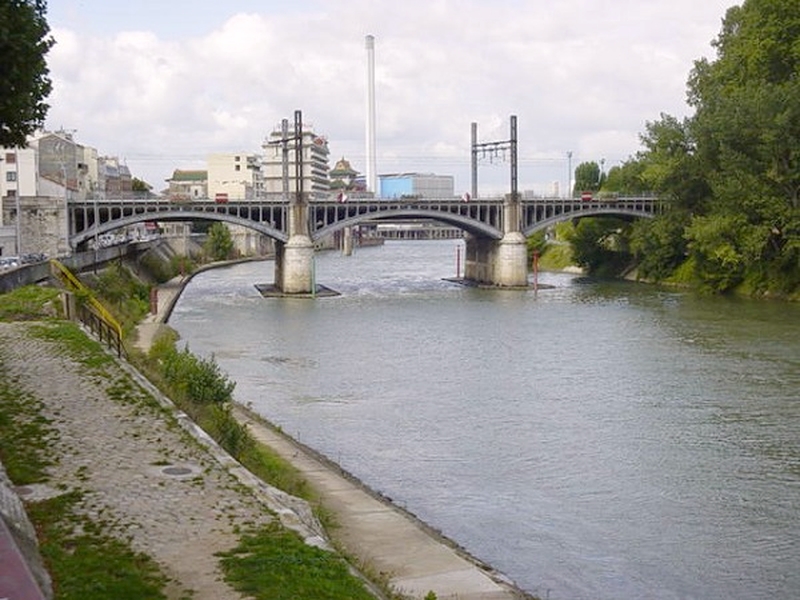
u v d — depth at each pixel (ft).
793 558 76.59
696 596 69.00
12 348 106.42
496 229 363.56
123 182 622.54
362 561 62.34
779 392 140.87
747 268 293.64
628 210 369.91
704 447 110.11
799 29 292.61
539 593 68.03
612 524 84.07
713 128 285.84
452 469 100.99
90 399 81.46
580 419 125.08
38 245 292.61
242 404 129.80
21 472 58.80
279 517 52.90
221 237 541.34
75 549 45.96
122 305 227.61
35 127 94.32
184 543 47.47
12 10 80.38
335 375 160.35
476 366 169.68
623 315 247.91
